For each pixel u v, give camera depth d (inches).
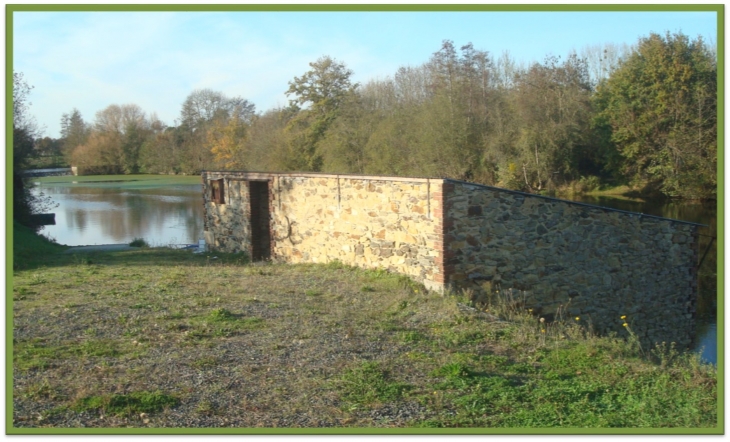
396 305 393.4
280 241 630.5
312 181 575.8
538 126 1363.2
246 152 2042.3
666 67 1299.2
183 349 293.1
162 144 2800.2
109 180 2598.4
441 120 1368.1
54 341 303.4
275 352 291.0
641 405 234.4
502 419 219.8
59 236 1077.1
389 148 1455.5
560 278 474.3
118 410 219.5
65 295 416.2
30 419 210.7
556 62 1455.5
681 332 529.0
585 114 1429.6
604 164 1494.8
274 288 453.4
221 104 2893.7
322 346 301.0
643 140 1332.4
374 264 502.6
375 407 228.1
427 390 246.2
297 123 1855.3
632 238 504.7
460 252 435.8
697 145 1243.2
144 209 1529.3
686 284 532.4
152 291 432.8
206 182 765.9
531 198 461.7
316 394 239.5
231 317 354.6
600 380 263.3
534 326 367.2
